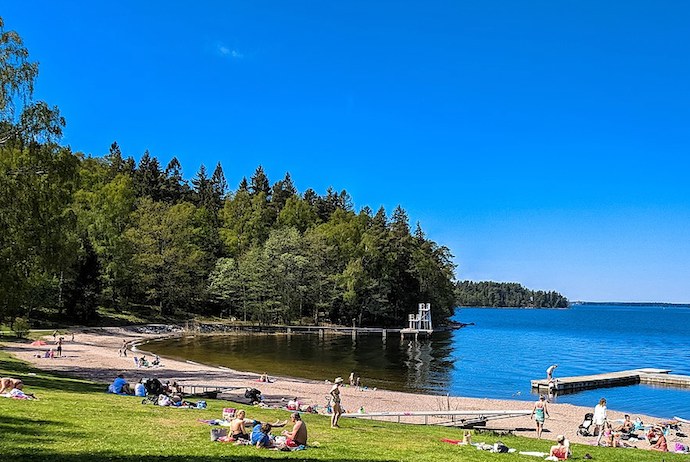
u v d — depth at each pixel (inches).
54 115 1194.6
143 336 2970.0
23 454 426.3
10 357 1578.5
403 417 1210.0
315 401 1346.0
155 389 1054.4
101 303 3425.2
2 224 1111.0
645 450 902.4
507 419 1272.1
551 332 5093.5
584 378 1963.6
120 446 495.8
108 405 781.3
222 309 4178.2
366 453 591.8
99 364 1723.7
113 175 5315.0
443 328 5206.7
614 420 1318.9
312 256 4323.3
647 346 3703.3
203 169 6815.9
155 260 3545.8
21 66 1144.8
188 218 4399.6
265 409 1003.9
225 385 1513.3
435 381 1969.7
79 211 2957.7
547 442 912.9
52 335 2479.1
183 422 692.1
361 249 4662.9
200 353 2518.5
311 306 4503.0
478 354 2947.8
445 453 647.8
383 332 3993.6
